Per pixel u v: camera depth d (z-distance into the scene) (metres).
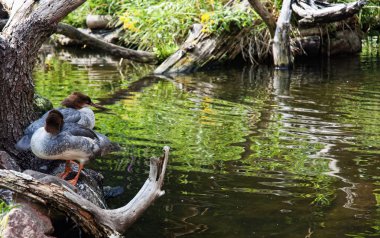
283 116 7.41
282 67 10.98
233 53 11.50
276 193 4.88
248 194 4.86
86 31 13.45
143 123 7.11
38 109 6.27
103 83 9.66
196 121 7.20
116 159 5.75
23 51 4.96
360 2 10.38
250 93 8.84
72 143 4.25
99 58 12.42
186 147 6.14
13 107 4.96
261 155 5.86
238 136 6.53
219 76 10.31
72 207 3.91
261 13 10.73
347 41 12.39
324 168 5.47
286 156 5.82
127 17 12.22
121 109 7.84
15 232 3.61
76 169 4.84
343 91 8.88
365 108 7.79
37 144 4.26
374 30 13.93
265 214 4.48
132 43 12.65
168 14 12.01
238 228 4.24
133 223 4.24
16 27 4.99
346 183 5.10
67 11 5.16
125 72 10.76
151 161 4.20
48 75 10.30
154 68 11.27
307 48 12.05
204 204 4.66
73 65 11.44
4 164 4.55
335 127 6.87
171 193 4.87
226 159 5.73
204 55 11.02
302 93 8.77
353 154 5.87
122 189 4.99
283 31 10.88
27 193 3.84
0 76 4.84
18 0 5.20
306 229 4.23
